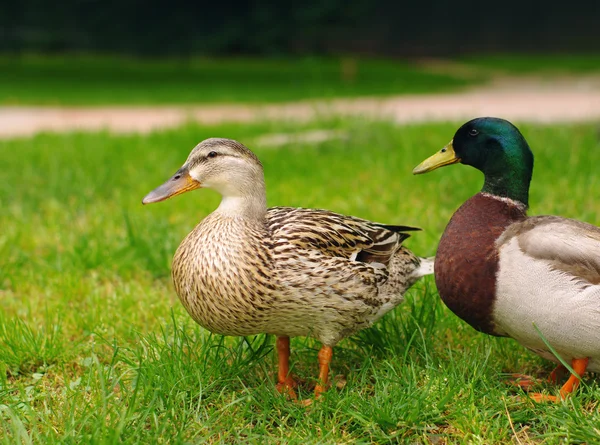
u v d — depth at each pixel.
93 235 2.45
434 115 5.30
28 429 1.85
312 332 1.91
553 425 1.83
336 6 11.23
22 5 10.77
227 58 11.09
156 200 1.92
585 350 1.84
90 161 3.29
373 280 1.91
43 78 8.23
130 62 10.27
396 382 1.89
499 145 1.92
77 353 2.03
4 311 2.14
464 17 11.85
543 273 1.83
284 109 5.79
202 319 1.90
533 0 11.91
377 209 2.56
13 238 2.43
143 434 1.81
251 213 1.91
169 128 4.38
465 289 1.88
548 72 9.63
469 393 1.87
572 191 2.57
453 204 2.59
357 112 4.67
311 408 1.87
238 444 1.81
